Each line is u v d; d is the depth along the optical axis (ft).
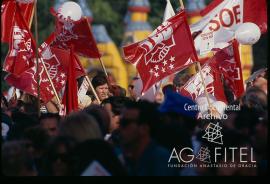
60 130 39.60
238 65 57.52
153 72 54.90
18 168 36.83
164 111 41.29
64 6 58.03
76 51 58.44
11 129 46.98
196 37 59.47
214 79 57.31
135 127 38.91
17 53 56.29
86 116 39.63
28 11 57.31
